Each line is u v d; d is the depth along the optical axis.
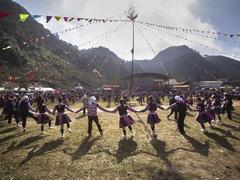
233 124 14.43
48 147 9.46
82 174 6.72
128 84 69.19
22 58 83.38
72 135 11.51
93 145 9.63
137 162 7.57
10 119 15.35
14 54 80.50
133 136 11.12
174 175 6.54
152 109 11.29
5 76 68.44
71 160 7.88
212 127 13.36
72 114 20.27
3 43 79.19
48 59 102.25
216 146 9.42
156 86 67.69
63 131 11.56
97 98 45.22
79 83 96.56
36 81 70.69
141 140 10.34
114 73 110.00
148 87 70.75
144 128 13.12
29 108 12.88
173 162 7.55
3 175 6.74
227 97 16.66
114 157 8.12
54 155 8.42
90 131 11.55
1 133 12.42
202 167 7.14
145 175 6.57
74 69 111.19
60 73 97.12
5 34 83.25
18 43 87.75
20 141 10.52
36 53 98.38
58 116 11.37
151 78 72.31
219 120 15.23
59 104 11.42
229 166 7.27
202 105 12.24
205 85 81.56
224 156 8.22
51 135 11.57
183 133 11.66
